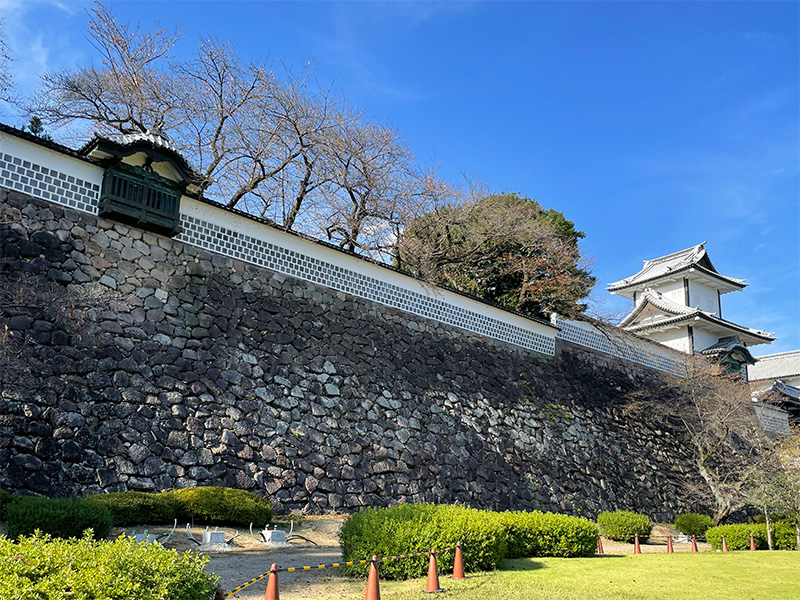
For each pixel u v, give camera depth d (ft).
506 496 58.49
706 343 111.75
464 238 85.46
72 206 41.65
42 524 27.22
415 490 51.55
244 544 34.60
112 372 39.63
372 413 52.08
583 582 28.19
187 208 47.14
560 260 85.92
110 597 15.11
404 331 59.16
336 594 24.41
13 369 35.60
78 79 69.15
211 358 44.62
